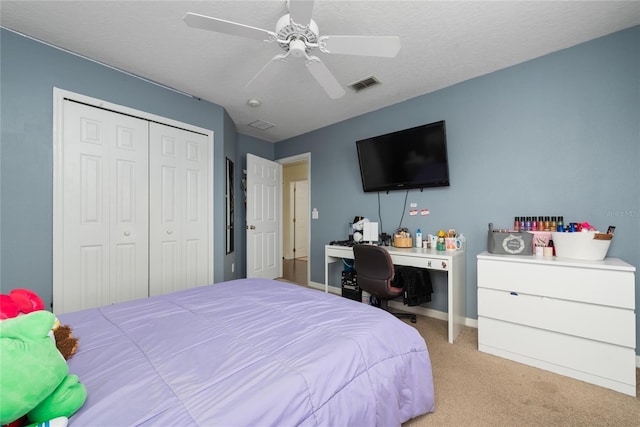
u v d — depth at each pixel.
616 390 1.54
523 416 1.35
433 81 2.55
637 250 1.81
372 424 0.93
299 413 0.73
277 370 0.82
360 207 3.40
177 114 2.77
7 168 1.88
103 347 0.96
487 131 2.42
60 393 0.64
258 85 1.89
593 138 1.96
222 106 3.14
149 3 1.63
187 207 2.88
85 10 1.69
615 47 1.87
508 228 2.32
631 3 1.60
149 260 2.59
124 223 2.43
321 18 1.72
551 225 2.08
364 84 2.61
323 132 3.83
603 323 1.58
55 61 2.05
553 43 2.00
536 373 1.72
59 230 2.08
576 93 2.02
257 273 4.01
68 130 2.13
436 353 1.99
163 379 0.78
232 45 2.03
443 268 2.18
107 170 2.33
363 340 1.04
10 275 1.89
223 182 3.18
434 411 1.38
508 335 1.90
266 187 4.25
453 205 2.63
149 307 1.37
